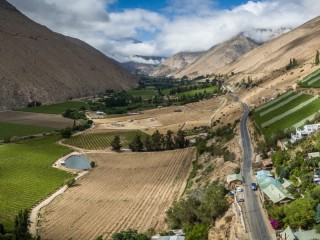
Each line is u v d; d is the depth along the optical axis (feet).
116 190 586.04
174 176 621.31
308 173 375.45
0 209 520.83
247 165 495.41
